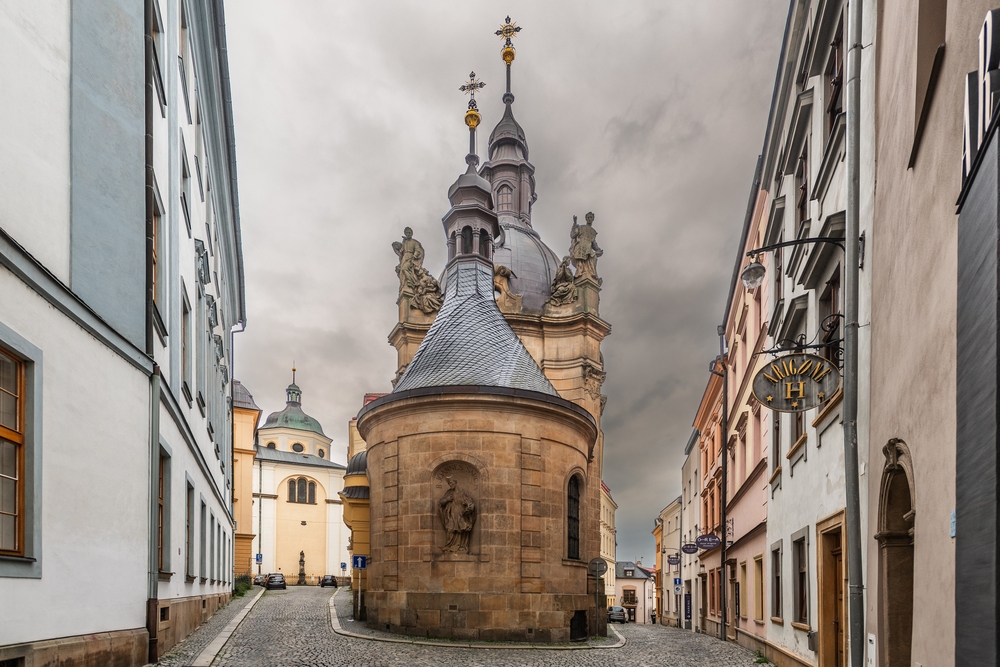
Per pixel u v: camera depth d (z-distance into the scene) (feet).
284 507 259.60
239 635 58.39
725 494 90.38
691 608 132.67
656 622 227.81
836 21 40.24
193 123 60.03
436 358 80.74
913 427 22.76
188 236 55.67
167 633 42.16
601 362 132.26
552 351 131.34
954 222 19.27
